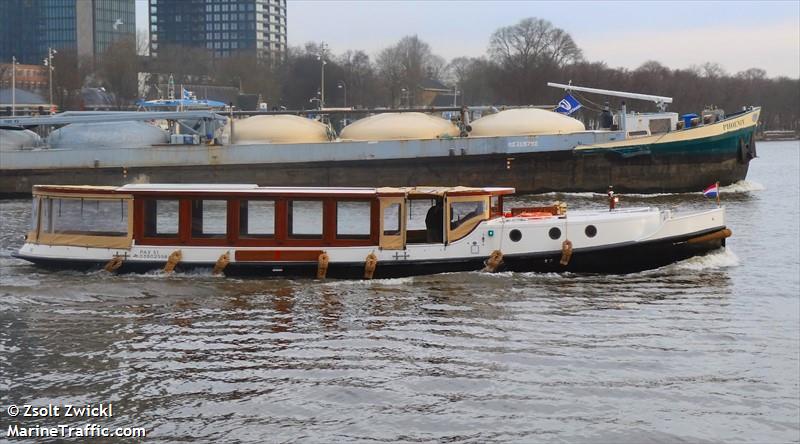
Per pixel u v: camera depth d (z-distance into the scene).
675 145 105.44
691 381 35.12
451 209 50.03
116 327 41.59
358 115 176.50
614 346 38.91
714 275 51.47
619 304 45.41
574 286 48.75
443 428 31.02
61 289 48.00
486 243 50.34
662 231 51.44
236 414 32.09
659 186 106.38
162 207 51.06
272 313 43.72
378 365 36.44
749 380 35.25
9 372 35.88
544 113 108.62
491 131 106.88
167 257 50.78
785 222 76.94
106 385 34.56
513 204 94.62
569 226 50.53
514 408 32.50
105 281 49.56
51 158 105.00
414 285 49.00
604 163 105.50
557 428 31.08
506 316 43.19
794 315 43.81
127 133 108.06
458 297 46.59
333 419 31.66
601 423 31.47
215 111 108.38
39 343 39.31
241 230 50.59
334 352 37.94
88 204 51.41
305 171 104.62
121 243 51.06
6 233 71.56
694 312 44.19
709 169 106.81
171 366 36.44
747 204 92.38
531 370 36.03
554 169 105.94
